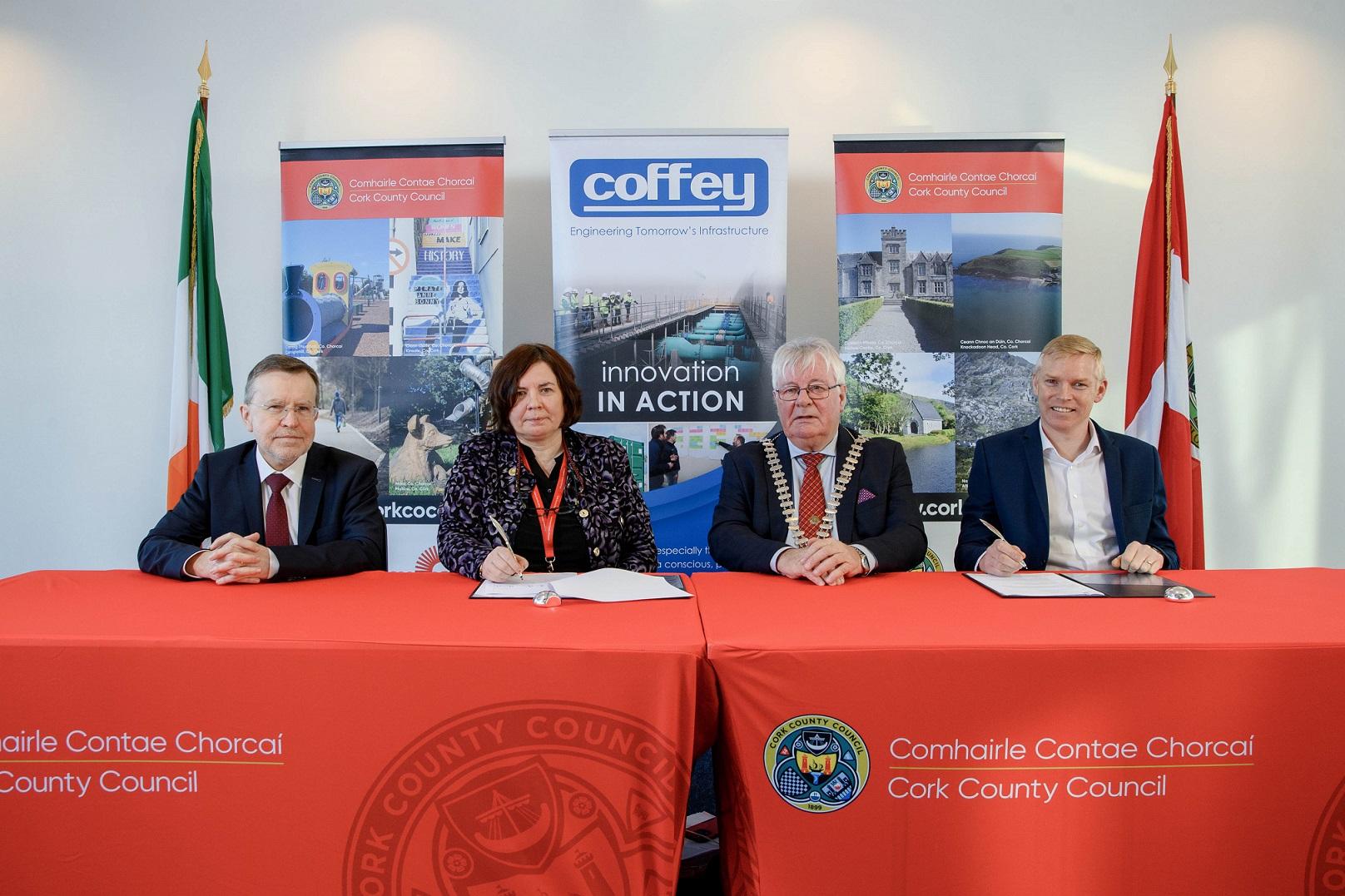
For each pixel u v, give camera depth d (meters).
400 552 3.42
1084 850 1.31
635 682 1.29
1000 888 1.31
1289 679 1.29
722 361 3.35
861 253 3.35
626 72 3.67
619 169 3.32
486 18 3.66
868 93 3.67
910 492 2.17
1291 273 3.71
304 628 1.39
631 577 1.83
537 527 2.14
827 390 2.13
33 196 3.71
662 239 3.33
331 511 2.12
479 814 1.31
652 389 3.36
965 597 1.67
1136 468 2.32
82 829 1.33
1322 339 3.72
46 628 1.38
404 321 3.38
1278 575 1.91
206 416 3.38
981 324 3.36
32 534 3.76
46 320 3.73
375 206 3.37
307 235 3.38
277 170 3.69
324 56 3.67
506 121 3.67
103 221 3.71
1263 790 1.30
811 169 3.69
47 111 3.70
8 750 1.32
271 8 3.67
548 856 1.30
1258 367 3.72
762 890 1.31
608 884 1.30
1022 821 1.31
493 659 1.29
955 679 1.29
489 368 3.36
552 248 3.35
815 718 1.30
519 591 1.72
